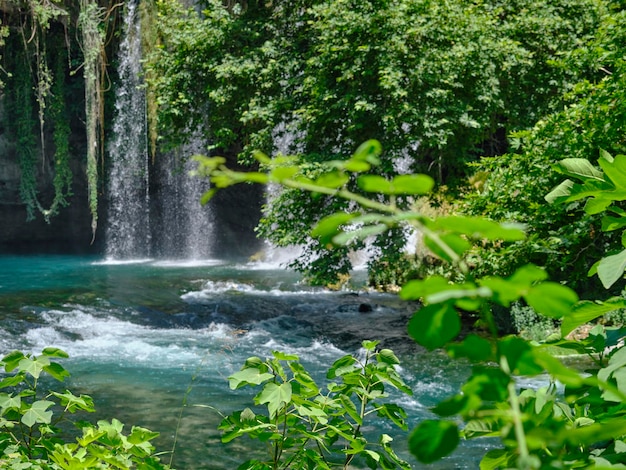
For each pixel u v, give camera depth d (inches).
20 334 502.6
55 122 1070.4
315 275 567.2
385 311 618.2
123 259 1101.1
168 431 303.1
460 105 561.0
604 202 58.9
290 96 629.3
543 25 625.3
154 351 462.9
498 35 618.8
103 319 565.6
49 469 93.7
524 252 394.0
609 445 50.9
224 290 733.9
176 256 1144.2
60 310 593.0
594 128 382.0
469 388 32.9
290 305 647.1
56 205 1074.1
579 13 655.1
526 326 471.5
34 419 96.3
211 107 699.4
